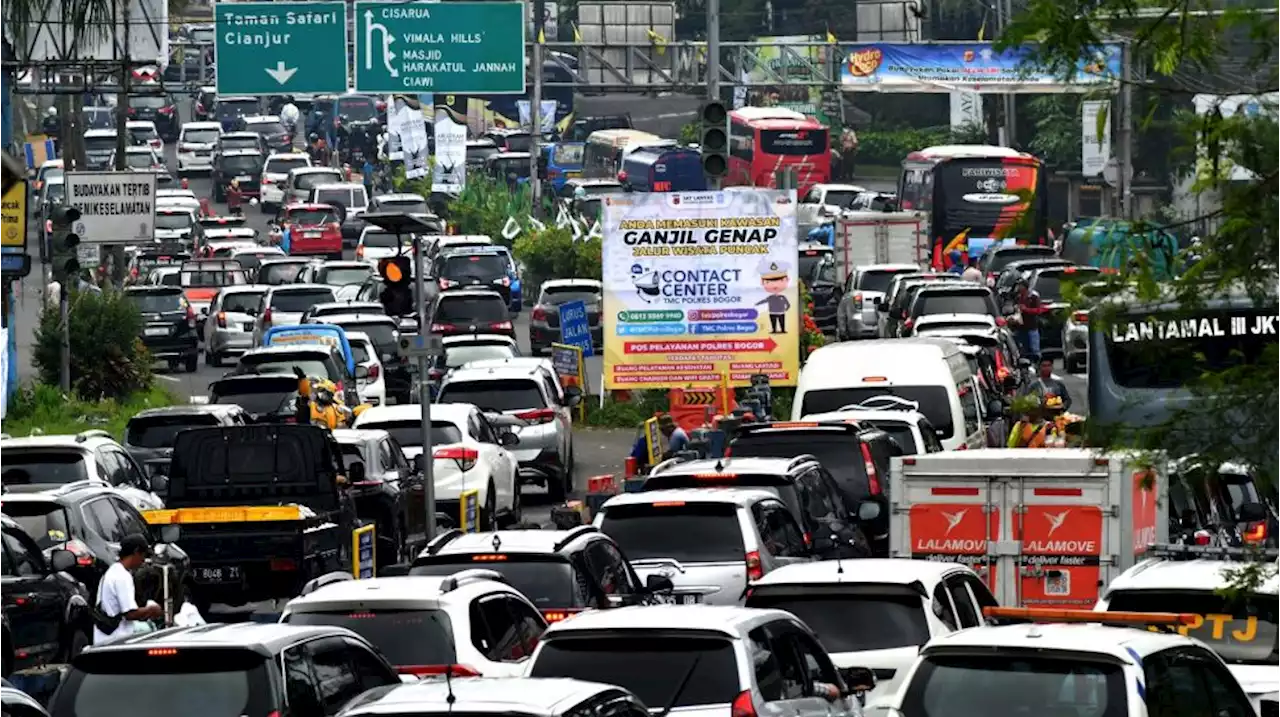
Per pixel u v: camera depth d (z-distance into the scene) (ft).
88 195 381.81
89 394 394.32
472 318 448.65
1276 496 177.68
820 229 634.84
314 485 214.90
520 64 515.09
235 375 301.63
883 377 258.37
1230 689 111.45
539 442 300.81
